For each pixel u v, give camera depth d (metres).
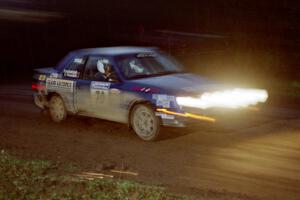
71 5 33.38
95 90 9.07
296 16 23.20
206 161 7.03
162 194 5.46
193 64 17.17
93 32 25.70
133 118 8.49
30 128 9.67
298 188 5.80
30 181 6.07
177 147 7.82
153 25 25.73
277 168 6.59
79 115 9.82
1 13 32.12
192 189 5.81
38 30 27.00
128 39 23.19
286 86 13.45
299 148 7.52
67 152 7.79
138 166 6.90
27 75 17.69
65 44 23.75
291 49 18.41
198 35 22.31
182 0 29.95
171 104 7.96
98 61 9.21
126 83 8.62
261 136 8.30
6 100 12.97
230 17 24.66
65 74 9.79
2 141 8.65
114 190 5.65
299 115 9.95
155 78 8.70
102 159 7.31
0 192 5.70
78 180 6.06
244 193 5.65
